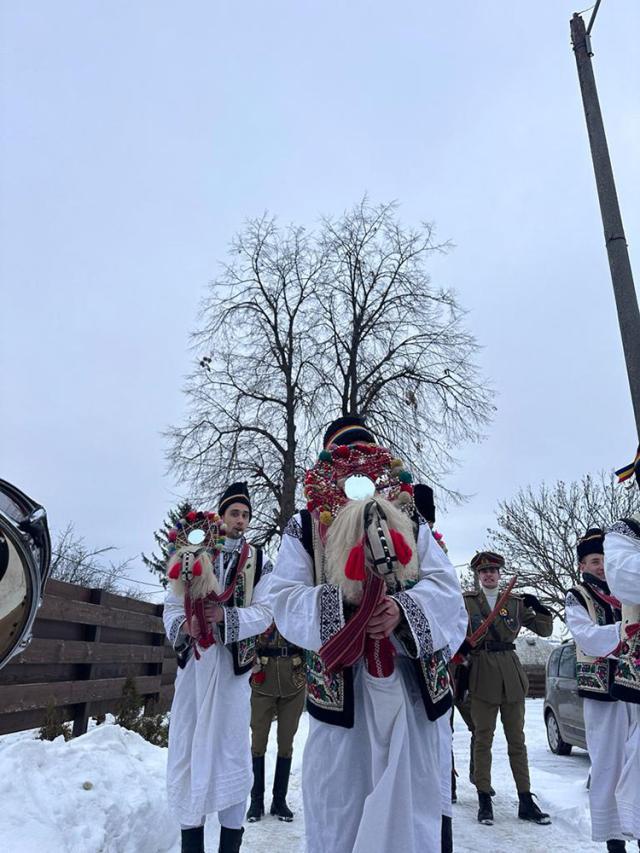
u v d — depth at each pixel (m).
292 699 5.86
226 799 3.79
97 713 6.98
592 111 7.40
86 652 6.58
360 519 2.35
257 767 5.73
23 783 4.06
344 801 2.30
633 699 3.26
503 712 5.79
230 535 4.34
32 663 5.71
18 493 2.54
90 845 3.84
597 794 4.37
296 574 2.54
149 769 5.06
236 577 4.18
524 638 27.89
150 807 4.52
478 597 6.12
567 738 9.24
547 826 5.40
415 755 2.32
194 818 3.72
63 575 24.31
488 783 5.61
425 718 2.38
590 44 7.61
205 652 4.00
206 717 3.89
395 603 2.29
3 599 2.59
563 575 27.28
